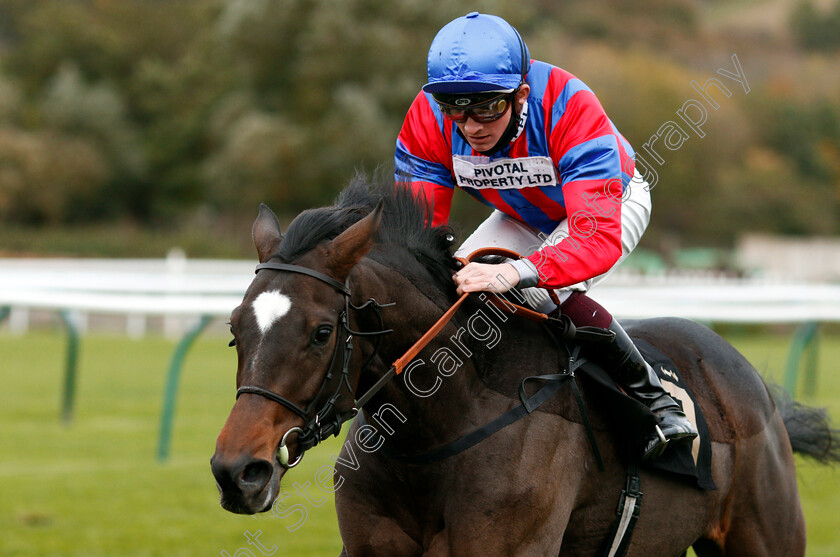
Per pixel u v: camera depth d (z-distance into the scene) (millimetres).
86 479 10555
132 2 73875
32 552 7852
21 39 79250
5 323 30156
